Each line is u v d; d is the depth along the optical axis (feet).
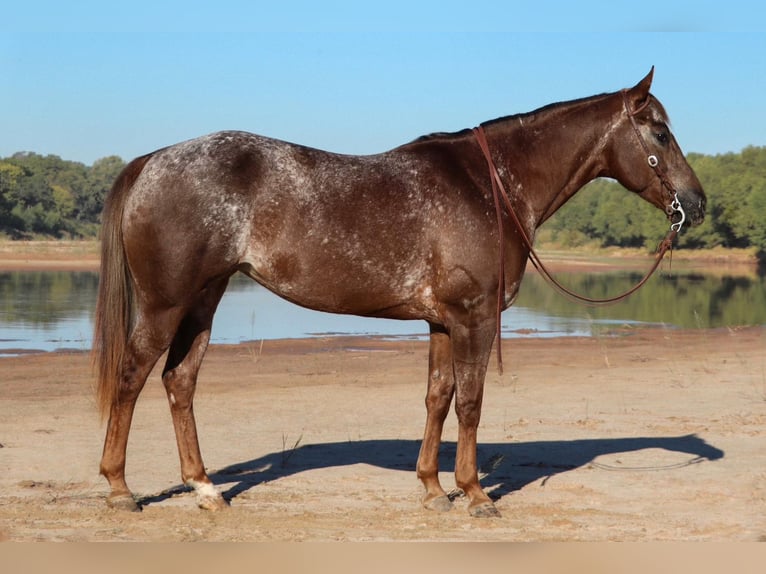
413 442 29.35
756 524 20.40
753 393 39.55
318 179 20.33
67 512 20.51
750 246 227.61
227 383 40.45
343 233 20.25
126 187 20.38
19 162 290.56
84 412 32.60
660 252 23.03
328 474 25.03
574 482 24.32
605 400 37.63
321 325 69.67
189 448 21.27
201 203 19.67
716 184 232.32
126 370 20.35
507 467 26.09
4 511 20.48
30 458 25.63
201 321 21.16
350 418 33.19
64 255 187.62
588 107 22.56
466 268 20.68
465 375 21.07
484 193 21.17
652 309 89.97
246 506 21.56
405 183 20.75
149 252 19.83
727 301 101.65
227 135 20.39
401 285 20.81
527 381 42.83
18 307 77.51
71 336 57.16
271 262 20.27
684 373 45.70
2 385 38.37
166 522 19.95
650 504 22.25
